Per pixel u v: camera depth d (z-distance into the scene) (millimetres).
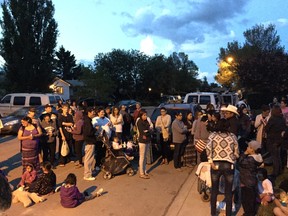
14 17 35156
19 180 9039
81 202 7277
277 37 60531
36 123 8547
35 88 36469
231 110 7473
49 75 36750
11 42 35406
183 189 8250
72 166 10547
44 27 36125
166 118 10852
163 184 8711
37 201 7242
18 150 13375
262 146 9797
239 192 6918
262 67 34938
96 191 8070
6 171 10023
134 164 10938
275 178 8438
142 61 73062
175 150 10188
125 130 12195
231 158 5914
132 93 72688
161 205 7184
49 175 7816
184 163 10547
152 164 10938
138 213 6727
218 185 6094
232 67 47719
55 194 7840
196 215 6465
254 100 36031
